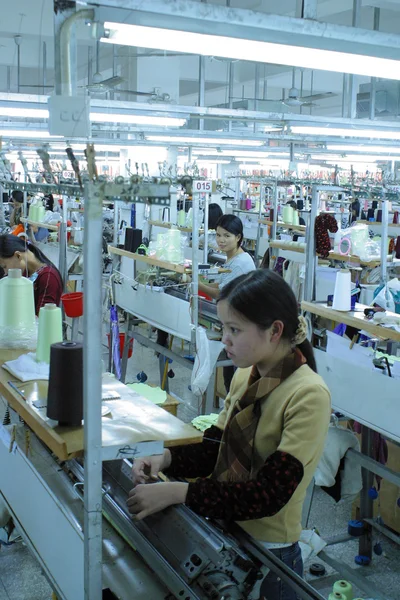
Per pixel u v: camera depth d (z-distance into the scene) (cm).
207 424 293
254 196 1274
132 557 145
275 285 137
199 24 185
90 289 122
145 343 471
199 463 156
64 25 172
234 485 133
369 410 269
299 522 145
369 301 469
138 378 502
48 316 205
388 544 315
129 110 602
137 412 159
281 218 890
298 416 133
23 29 920
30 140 862
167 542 135
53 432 146
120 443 135
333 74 1385
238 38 195
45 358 205
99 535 130
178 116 618
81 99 149
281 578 128
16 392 178
